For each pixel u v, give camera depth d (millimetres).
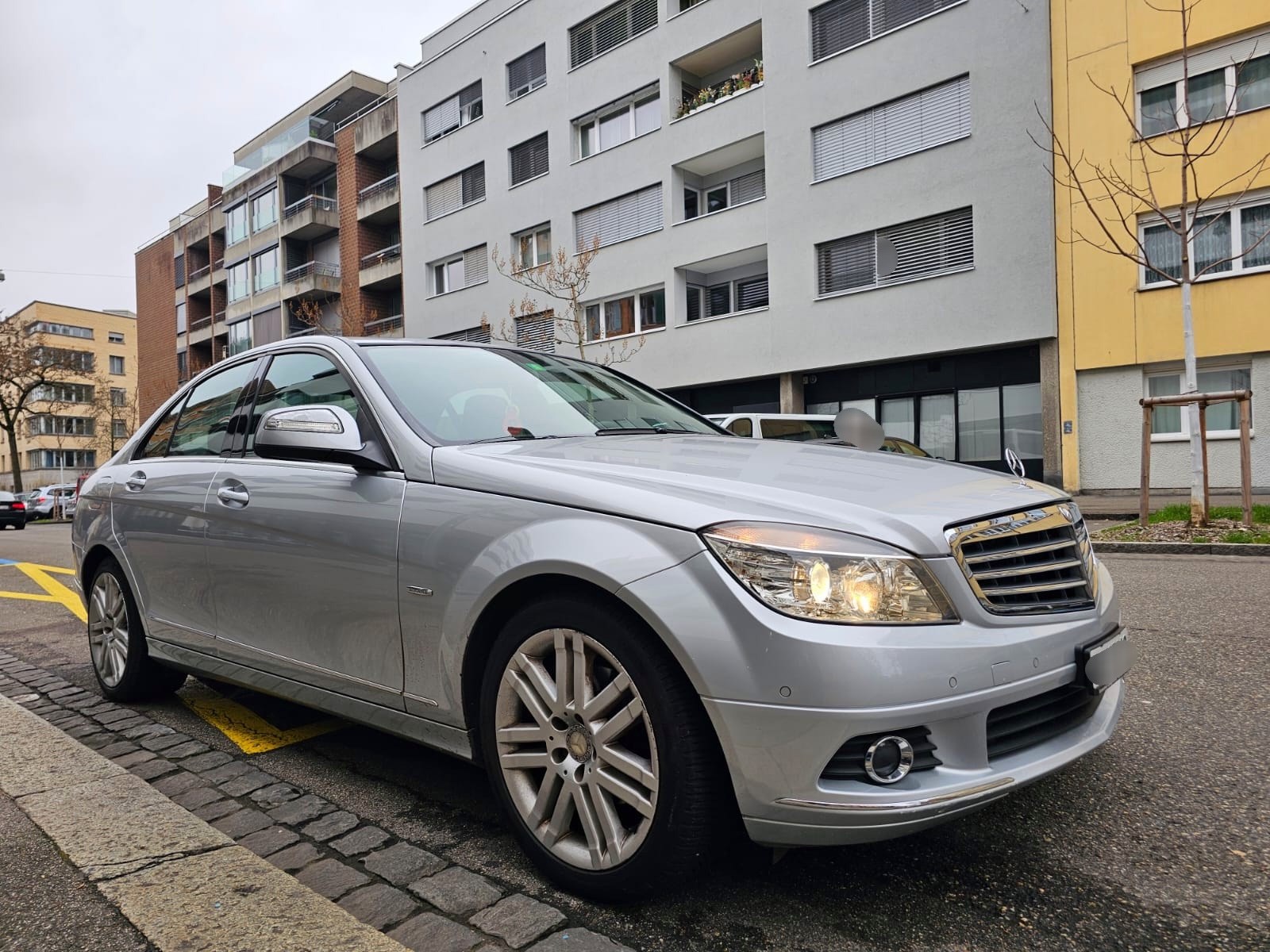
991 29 15898
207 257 43250
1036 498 2301
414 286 28891
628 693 1971
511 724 2219
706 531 1898
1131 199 14578
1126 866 2172
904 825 1766
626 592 1912
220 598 3148
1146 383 14695
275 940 1894
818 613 1797
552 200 24141
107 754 3254
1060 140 15250
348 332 32219
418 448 2535
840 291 18281
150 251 46625
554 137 24031
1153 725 3189
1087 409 15211
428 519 2381
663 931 1920
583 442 2709
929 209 16750
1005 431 16422
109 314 71062
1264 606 5168
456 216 27203
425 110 28375
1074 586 2199
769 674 1775
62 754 3158
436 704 2361
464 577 2250
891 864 2219
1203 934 1869
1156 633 4602
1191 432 8891
